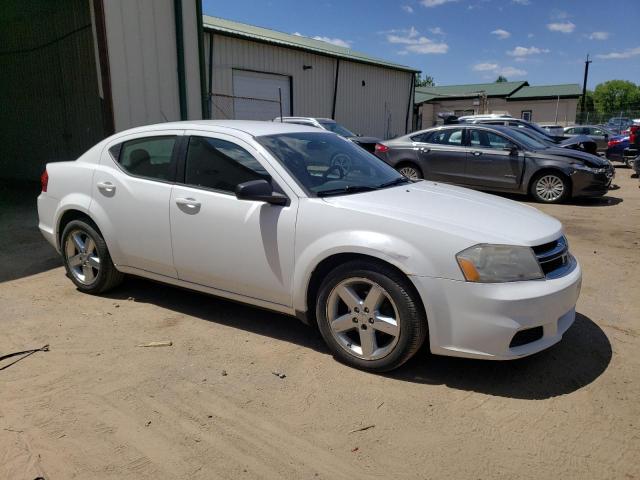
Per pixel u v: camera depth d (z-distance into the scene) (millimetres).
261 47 19188
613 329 4199
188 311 4496
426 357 3680
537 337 3244
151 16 8648
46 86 11727
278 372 3457
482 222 3338
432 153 11273
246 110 19031
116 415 2969
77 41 10758
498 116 21312
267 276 3701
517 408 3078
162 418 2945
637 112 46906
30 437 2766
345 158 4273
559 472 2545
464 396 3197
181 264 4137
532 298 3070
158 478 2477
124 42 8273
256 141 3873
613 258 6336
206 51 17219
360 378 3393
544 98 47781
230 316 4391
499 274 3088
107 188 4492
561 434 2838
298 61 20984
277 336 4016
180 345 3854
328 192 3672
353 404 3100
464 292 3074
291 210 3566
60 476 2480
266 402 3115
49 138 12062
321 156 4086
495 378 3404
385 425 2904
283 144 3967
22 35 11680
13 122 12656
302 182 3660
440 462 2609
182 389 3248
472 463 2604
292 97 20984
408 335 3240
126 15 8258
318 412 3020
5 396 3158
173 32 9062
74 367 3516
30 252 6422
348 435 2816
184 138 4191
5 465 2549
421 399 3162
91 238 4676
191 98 9422
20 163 12852
